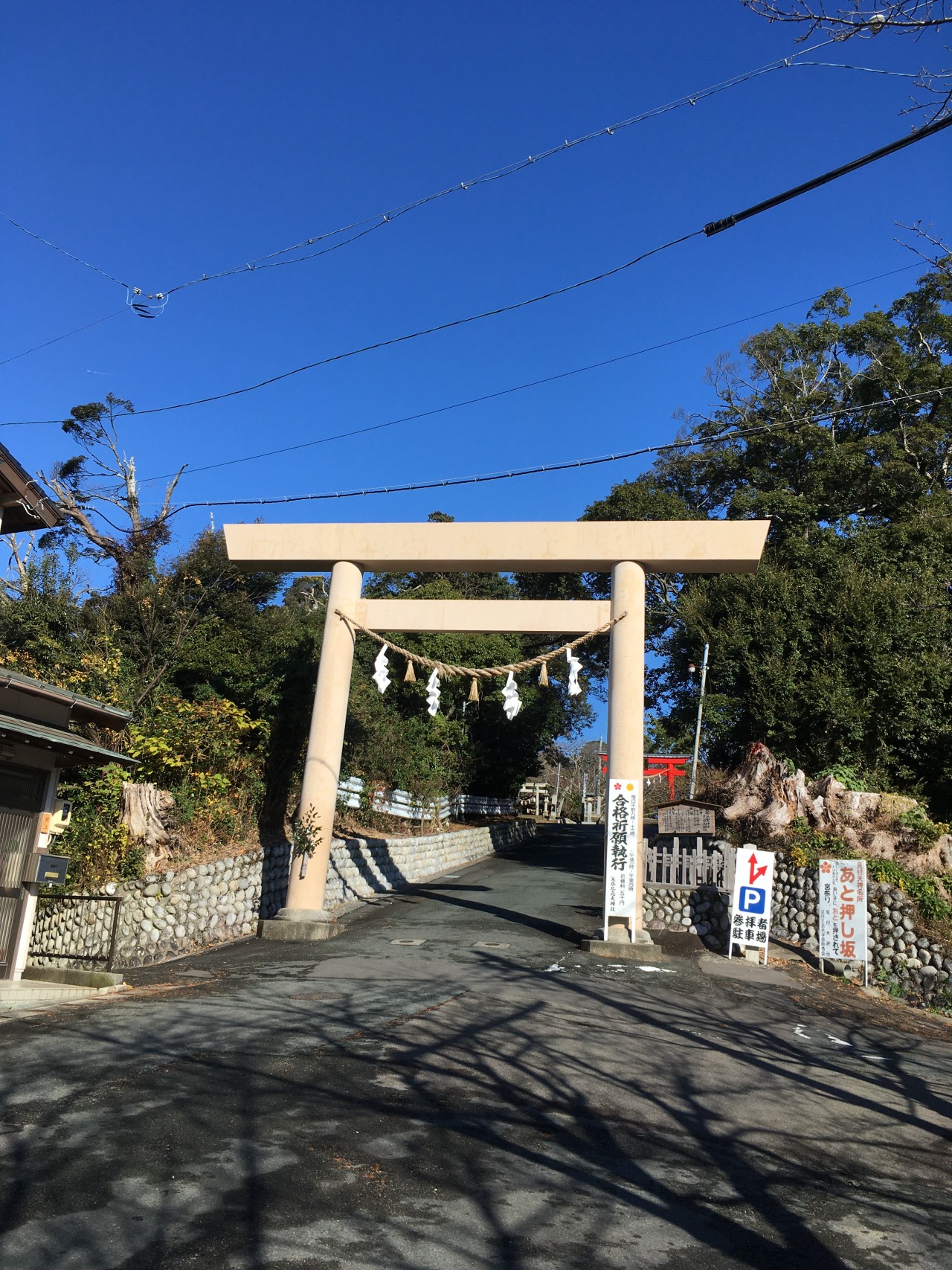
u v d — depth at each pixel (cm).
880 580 2048
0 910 932
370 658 2425
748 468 3052
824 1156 596
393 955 1195
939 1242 474
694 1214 477
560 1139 568
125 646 1889
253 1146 506
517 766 3338
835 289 3369
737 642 2048
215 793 1456
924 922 1356
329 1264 385
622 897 1325
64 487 2400
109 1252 380
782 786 1714
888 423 3108
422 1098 618
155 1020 786
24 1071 613
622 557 1407
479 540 1443
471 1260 401
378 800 2248
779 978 1262
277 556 1507
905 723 1878
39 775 985
